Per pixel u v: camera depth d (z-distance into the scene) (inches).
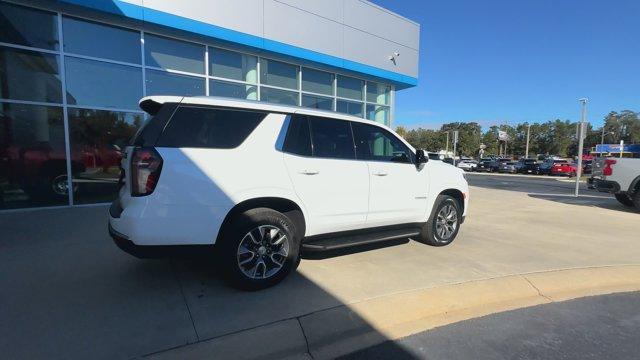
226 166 142.3
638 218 354.0
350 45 509.0
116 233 137.5
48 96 325.7
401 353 118.5
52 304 136.1
